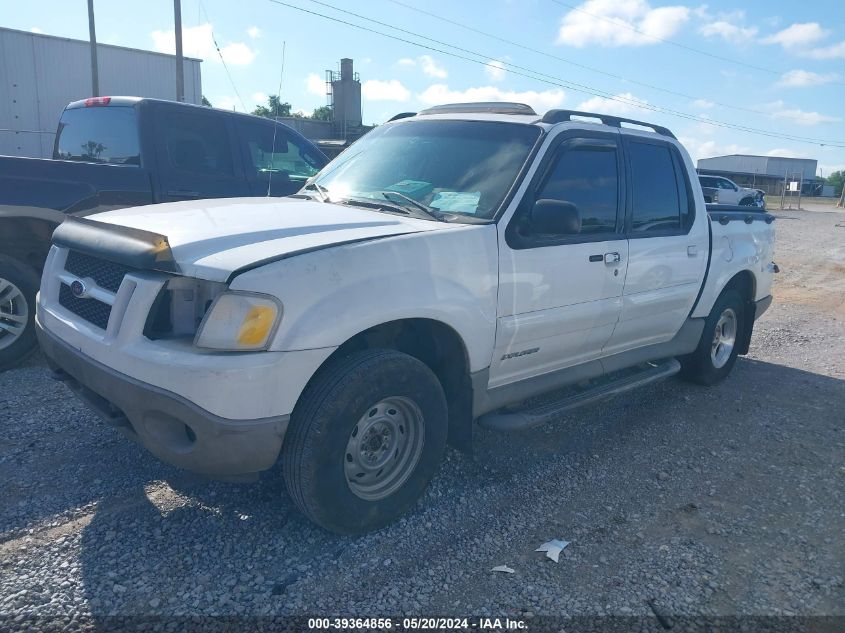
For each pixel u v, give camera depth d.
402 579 3.15
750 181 74.75
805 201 63.94
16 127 24.12
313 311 3.04
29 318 5.47
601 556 3.42
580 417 5.30
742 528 3.76
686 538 3.62
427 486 3.99
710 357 6.05
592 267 4.39
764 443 4.97
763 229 6.50
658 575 3.28
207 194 6.71
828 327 9.16
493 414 4.16
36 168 5.57
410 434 3.56
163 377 2.95
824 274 14.42
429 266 3.47
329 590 3.04
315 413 3.10
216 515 3.56
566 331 4.34
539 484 4.15
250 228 3.37
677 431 5.12
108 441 4.32
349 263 3.18
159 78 26.50
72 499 3.63
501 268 3.81
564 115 4.48
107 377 3.15
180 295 3.12
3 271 5.33
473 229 3.72
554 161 4.21
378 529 3.52
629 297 4.79
